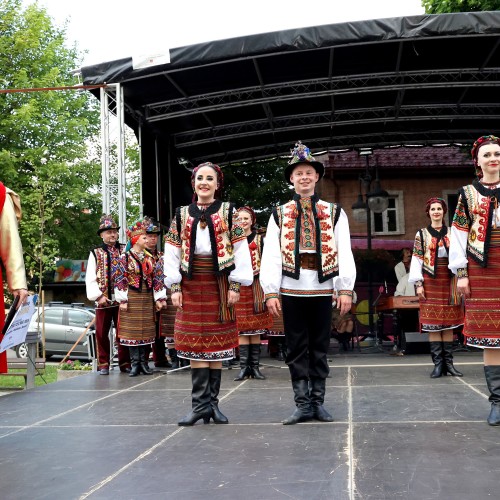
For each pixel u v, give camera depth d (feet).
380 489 7.86
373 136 41.39
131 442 11.25
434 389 16.87
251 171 63.87
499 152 11.96
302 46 27.37
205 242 12.78
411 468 8.79
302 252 12.51
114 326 24.91
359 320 42.93
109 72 28.81
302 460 9.43
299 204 12.67
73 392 18.66
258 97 35.29
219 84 33.06
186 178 42.57
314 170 12.76
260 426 12.28
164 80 31.07
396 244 49.75
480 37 28.73
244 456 9.84
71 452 10.63
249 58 28.40
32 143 69.21
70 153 69.62
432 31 26.81
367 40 27.22
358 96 35.96
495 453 9.52
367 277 44.52
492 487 7.86
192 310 12.85
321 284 12.46
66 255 73.56
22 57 69.26
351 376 20.52
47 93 67.21
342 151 42.65
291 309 12.51
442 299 19.93
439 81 33.99
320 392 12.69
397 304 29.32
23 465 9.83
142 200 32.91
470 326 12.05
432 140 41.57
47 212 62.39
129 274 22.82
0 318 10.08
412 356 28.63
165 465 9.50
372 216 53.98
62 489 8.45
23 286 9.96
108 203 29.12
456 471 8.58
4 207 10.01
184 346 12.78
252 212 22.41
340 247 12.51
